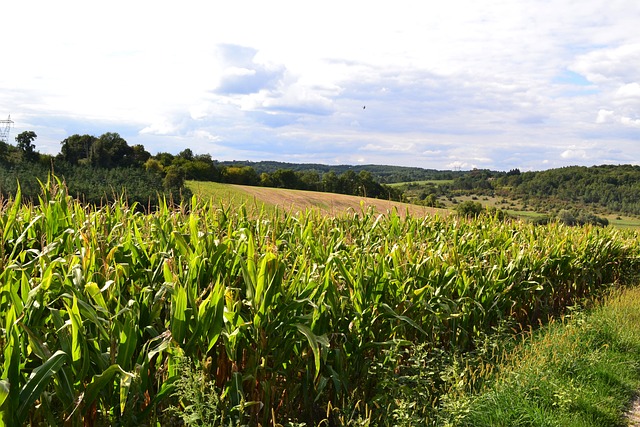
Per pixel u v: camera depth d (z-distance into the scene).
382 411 4.52
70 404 3.05
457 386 4.82
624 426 5.04
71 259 4.43
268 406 4.21
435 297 6.32
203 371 3.78
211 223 6.95
